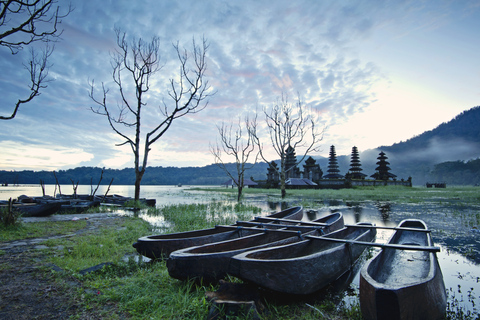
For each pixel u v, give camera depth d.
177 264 4.06
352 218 12.12
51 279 4.54
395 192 33.44
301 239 5.76
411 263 5.44
